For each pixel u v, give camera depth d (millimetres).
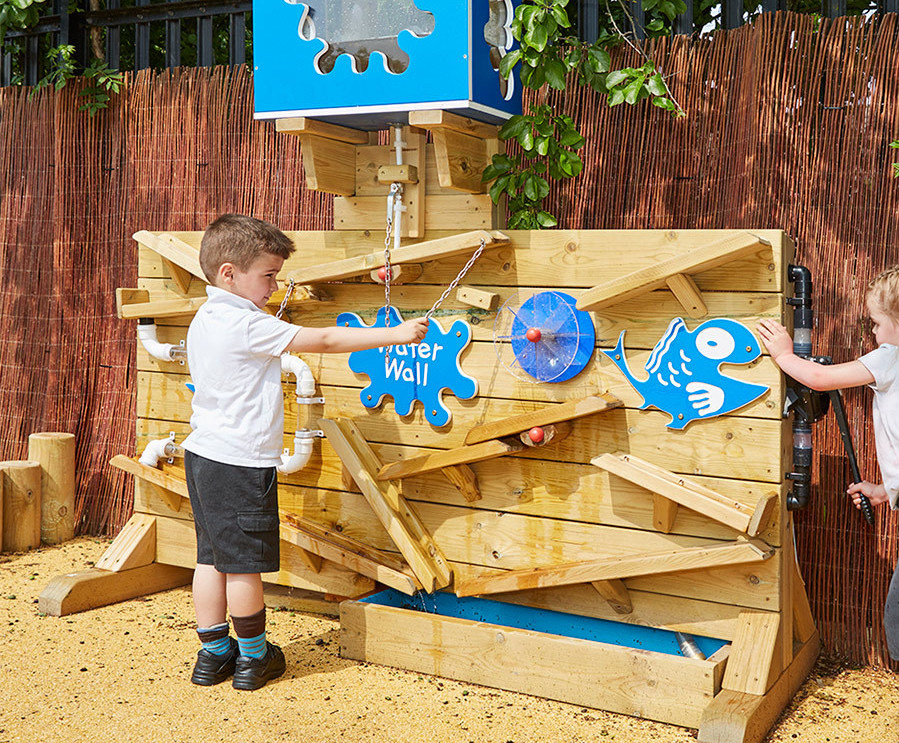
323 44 3414
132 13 5180
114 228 5090
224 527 3201
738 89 3844
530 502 3512
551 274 3414
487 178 3549
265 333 3184
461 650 3350
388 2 3371
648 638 3512
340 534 3816
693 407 3189
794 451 3229
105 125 5098
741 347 3111
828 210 3682
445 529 3688
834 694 3350
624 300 3277
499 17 3506
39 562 4734
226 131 4770
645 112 4012
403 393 3695
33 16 5262
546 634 3268
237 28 4930
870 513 3246
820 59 3689
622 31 4410
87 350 5219
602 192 4090
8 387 5445
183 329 4156
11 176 5371
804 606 3521
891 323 2963
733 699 2943
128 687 3264
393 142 3604
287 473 3920
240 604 3227
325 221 4543
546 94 4172
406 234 3639
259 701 3162
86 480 5254
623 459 3262
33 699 3156
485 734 2943
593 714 3107
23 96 5320
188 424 4164
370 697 3205
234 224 3260
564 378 3381
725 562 3055
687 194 3945
